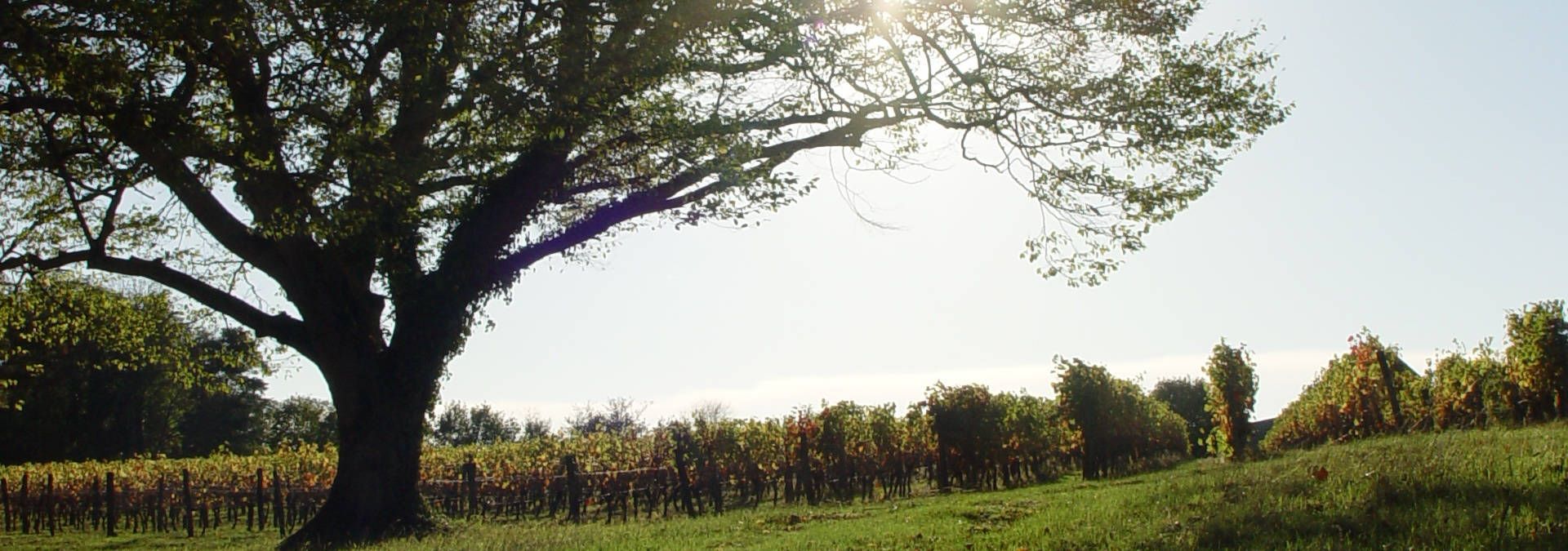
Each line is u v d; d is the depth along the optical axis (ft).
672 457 81.51
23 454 182.50
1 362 109.70
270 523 90.17
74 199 52.54
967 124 57.00
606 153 54.24
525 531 47.52
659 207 56.34
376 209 47.06
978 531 34.40
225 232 52.85
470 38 46.70
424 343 55.67
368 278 56.75
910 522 39.04
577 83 46.34
